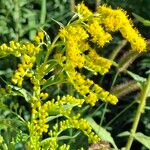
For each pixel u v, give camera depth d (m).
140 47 4.14
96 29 3.85
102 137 4.90
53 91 6.63
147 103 7.02
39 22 7.12
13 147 4.05
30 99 3.91
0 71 6.55
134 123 5.07
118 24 3.91
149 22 4.70
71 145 5.82
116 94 5.15
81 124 3.99
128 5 7.76
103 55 7.20
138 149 7.26
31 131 3.93
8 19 6.89
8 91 3.96
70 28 3.81
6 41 6.78
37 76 3.89
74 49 3.78
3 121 4.04
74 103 3.94
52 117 4.02
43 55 3.93
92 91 3.98
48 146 4.02
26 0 7.01
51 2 7.41
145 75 7.69
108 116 7.20
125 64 5.04
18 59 6.78
